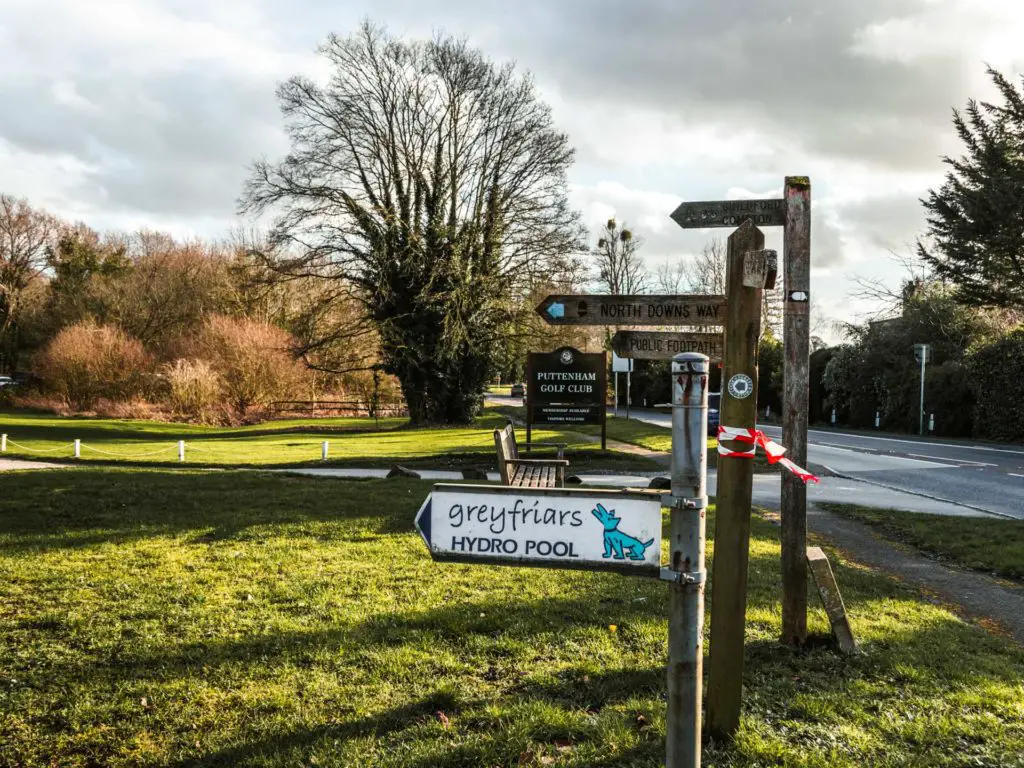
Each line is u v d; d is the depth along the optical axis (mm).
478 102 36938
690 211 5180
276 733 3844
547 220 36469
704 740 3863
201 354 48438
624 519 2859
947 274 32500
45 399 52031
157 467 21156
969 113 31312
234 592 6277
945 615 6441
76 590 6258
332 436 35281
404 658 4773
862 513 12406
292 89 35938
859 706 4289
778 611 6133
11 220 64812
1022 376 28391
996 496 15094
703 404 2779
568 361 19906
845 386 41031
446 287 37188
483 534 3008
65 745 3719
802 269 5121
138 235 73562
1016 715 4266
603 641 5148
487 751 3621
